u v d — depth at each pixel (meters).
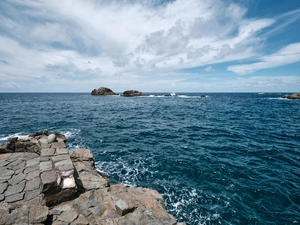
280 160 12.16
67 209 4.77
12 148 8.12
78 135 18.16
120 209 4.57
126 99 85.50
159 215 4.80
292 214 7.18
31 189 5.31
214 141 16.47
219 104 59.50
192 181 9.49
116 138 17.31
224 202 7.84
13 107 42.97
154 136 18.22
